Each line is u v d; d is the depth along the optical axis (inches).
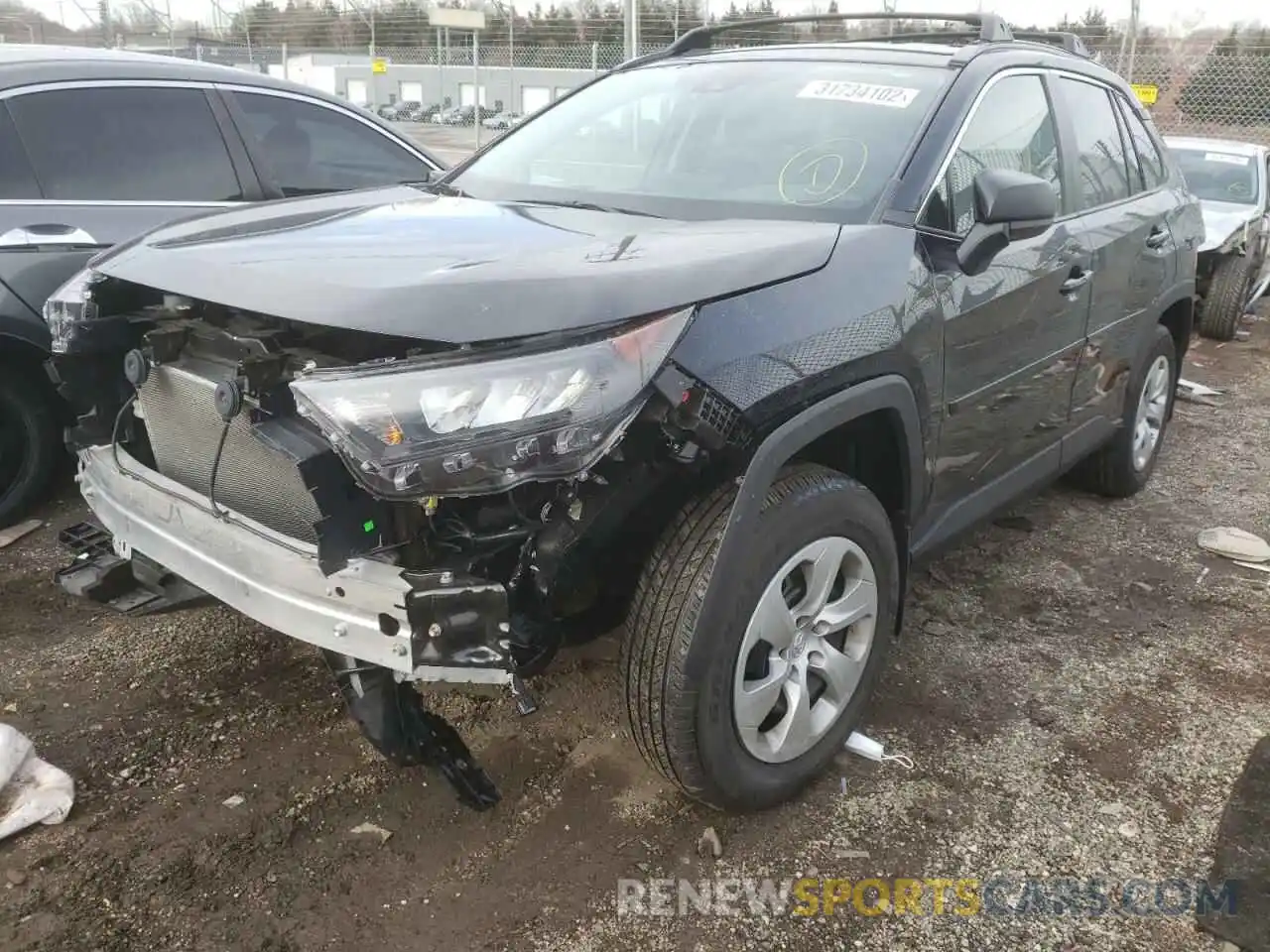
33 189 157.2
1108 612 146.7
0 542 156.0
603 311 78.4
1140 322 167.2
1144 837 99.7
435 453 72.4
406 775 104.7
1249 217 344.5
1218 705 123.1
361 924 86.0
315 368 76.7
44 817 95.3
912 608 145.4
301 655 126.6
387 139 206.7
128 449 107.3
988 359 118.4
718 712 89.4
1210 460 219.6
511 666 78.1
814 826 99.9
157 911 86.3
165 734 110.1
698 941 85.8
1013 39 144.2
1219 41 502.0
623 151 130.6
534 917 87.5
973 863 95.8
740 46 152.6
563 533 83.4
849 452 108.1
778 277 90.6
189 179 174.4
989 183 106.6
